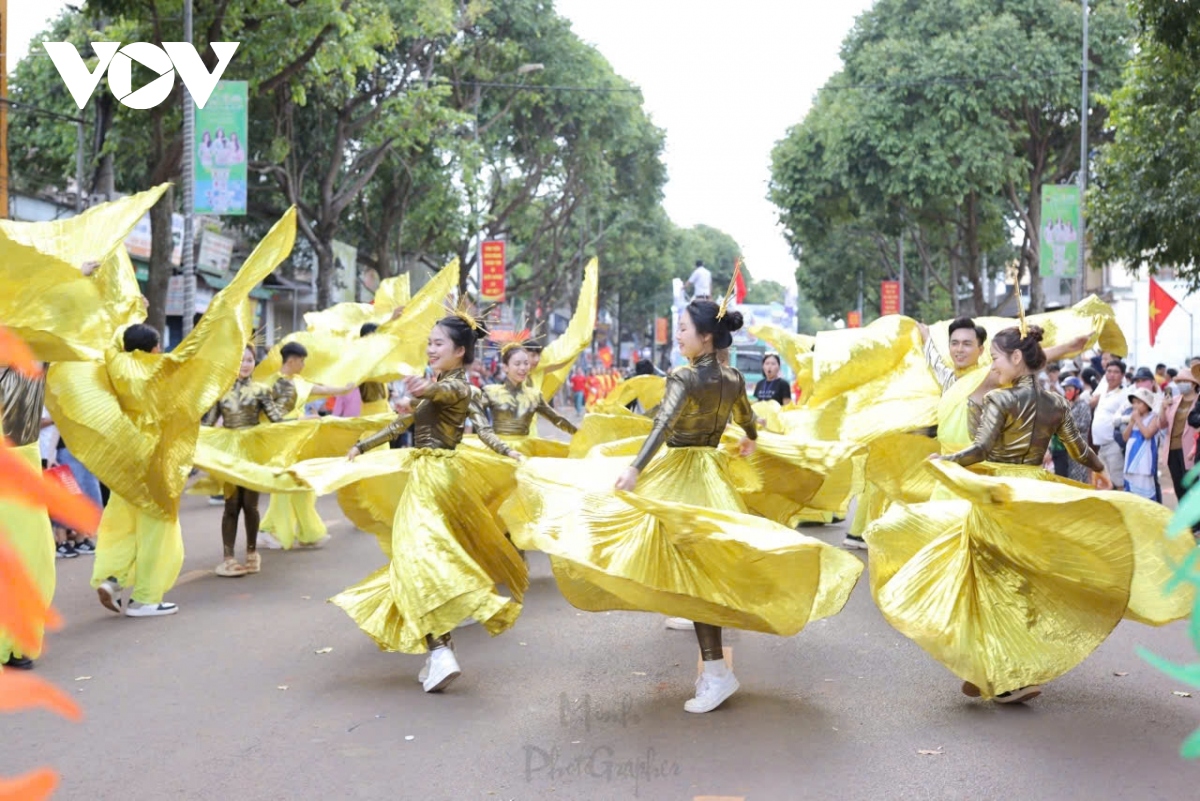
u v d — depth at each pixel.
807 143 36.06
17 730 5.43
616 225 53.00
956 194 30.97
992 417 5.81
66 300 6.64
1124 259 19.41
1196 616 1.21
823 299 54.38
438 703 5.88
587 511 5.52
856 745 5.12
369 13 22.58
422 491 6.27
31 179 26.59
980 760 4.89
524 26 37.00
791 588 5.35
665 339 76.75
